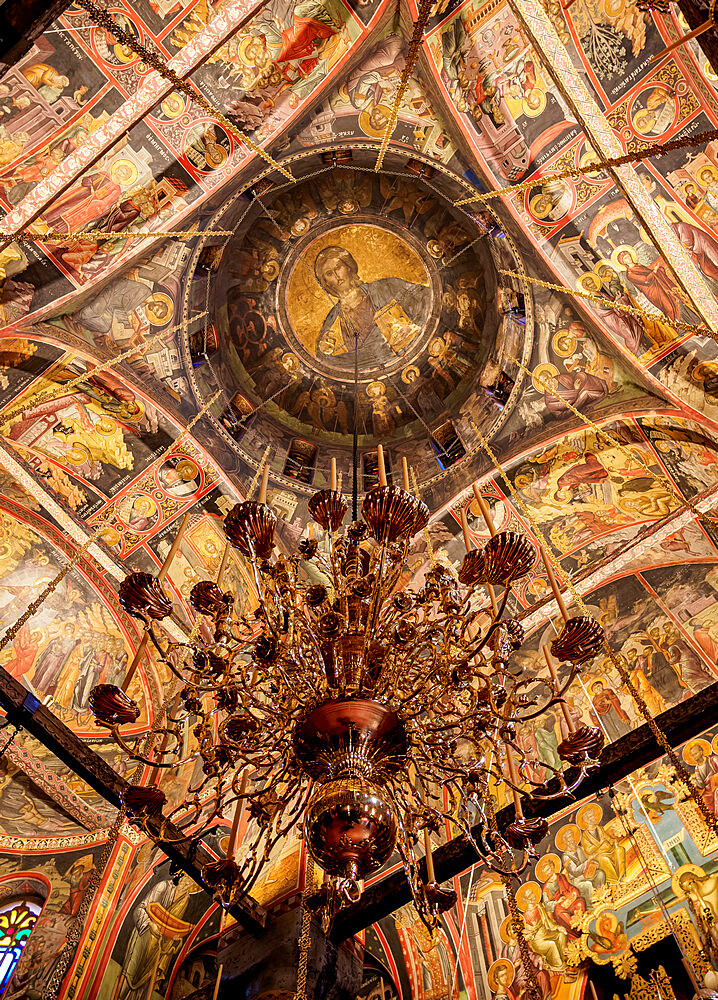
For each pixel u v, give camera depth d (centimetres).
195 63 751
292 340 1185
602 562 981
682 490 925
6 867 812
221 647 514
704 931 753
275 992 733
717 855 786
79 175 755
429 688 496
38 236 652
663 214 786
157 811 471
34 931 806
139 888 882
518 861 901
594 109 778
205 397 1062
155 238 895
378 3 793
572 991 791
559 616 997
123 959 841
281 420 1189
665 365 881
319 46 806
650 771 869
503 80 827
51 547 928
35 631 895
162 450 997
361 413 1212
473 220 1025
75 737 828
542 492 1026
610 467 970
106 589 968
